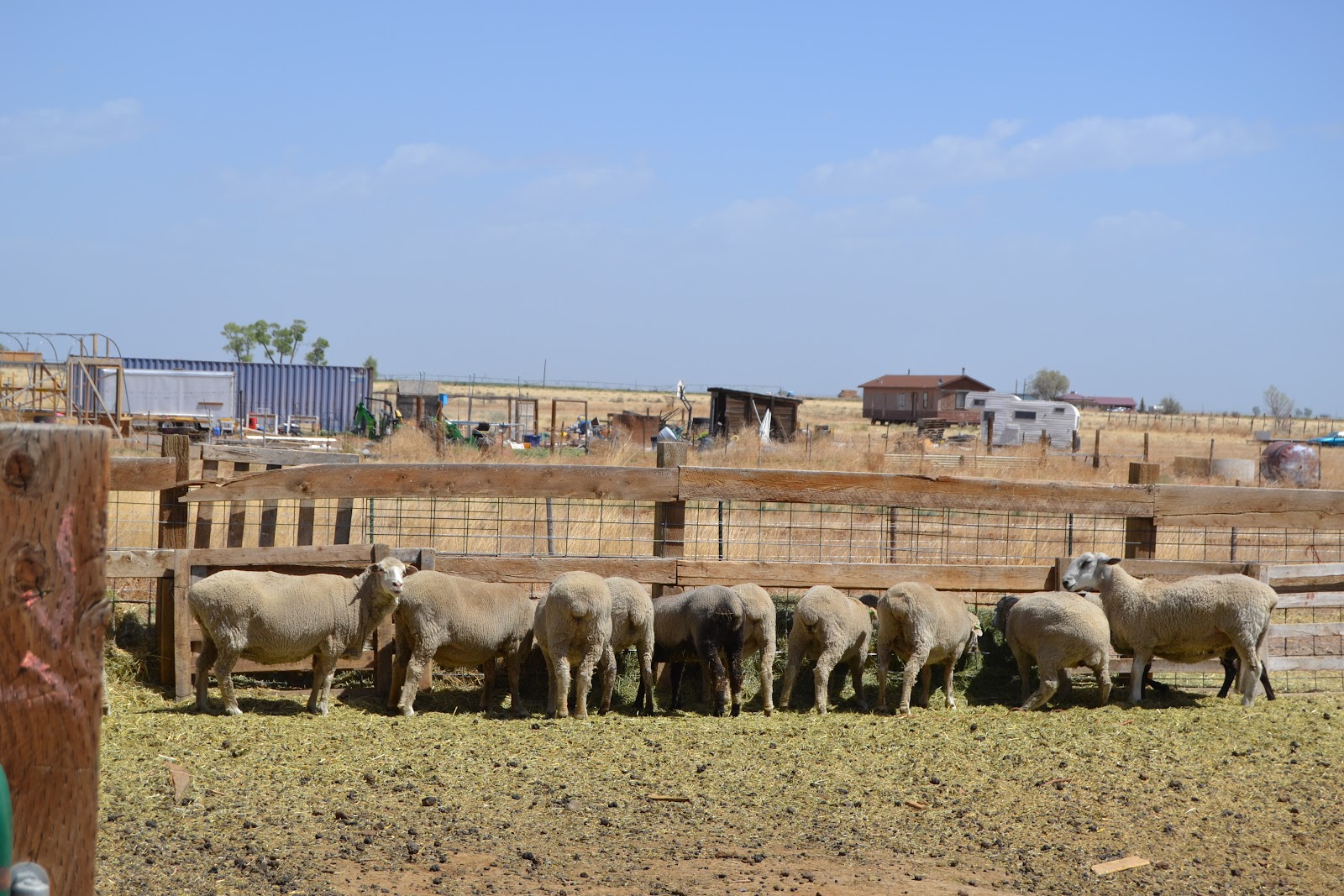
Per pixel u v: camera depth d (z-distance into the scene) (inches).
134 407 1626.5
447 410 2785.4
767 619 388.2
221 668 348.5
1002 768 321.4
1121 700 425.4
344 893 215.2
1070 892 234.5
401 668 377.7
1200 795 301.0
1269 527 464.1
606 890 223.3
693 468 418.3
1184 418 5019.7
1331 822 283.0
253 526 518.9
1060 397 6978.4
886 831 267.0
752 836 259.8
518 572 402.3
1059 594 409.7
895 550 526.9
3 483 84.0
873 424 3299.7
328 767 297.1
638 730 351.9
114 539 480.7
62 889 87.9
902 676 446.9
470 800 275.6
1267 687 430.0
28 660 85.7
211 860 228.7
